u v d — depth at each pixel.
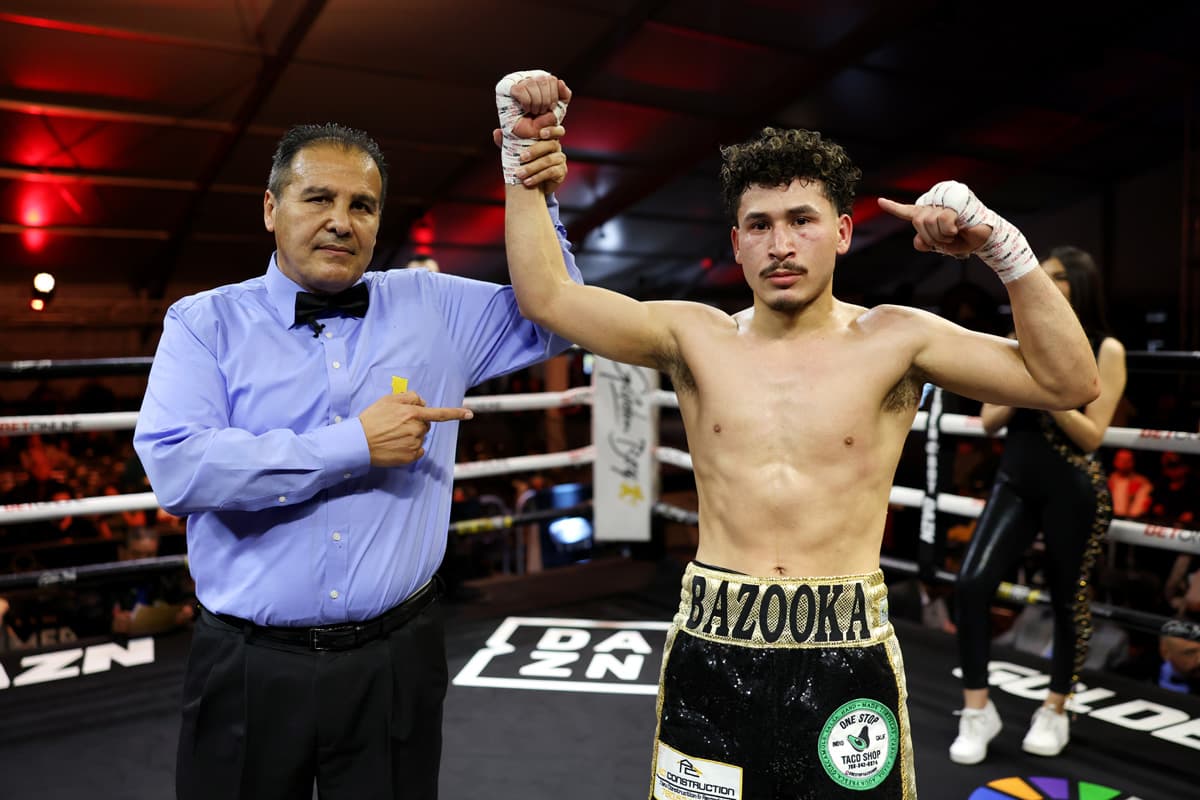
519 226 1.38
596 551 5.63
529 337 1.64
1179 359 2.39
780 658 1.27
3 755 2.39
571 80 8.48
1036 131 10.19
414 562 1.45
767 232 1.27
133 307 10.78
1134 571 3.50
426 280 1.57
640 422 3.83
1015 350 1.29
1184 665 3.25
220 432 1.30
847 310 1.39
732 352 1.37
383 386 1.44
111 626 4.11
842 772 1.25
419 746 1.47
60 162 8.68
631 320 1.42
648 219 12.00
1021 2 7.72
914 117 9.75
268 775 1.37
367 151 1.39
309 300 1.40
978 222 1.18
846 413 1.29
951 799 2.12
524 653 3.11
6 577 2.80
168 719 2.62
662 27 7.74
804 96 9.05
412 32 7.37
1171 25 8.30
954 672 2.92
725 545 1.35
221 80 7.77
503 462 3.57
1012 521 2.35
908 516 4.80
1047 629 3.55
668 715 1.34
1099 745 2.40
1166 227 10.91
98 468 7.24
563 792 2.19
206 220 10.38
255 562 1.36
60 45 6.96
